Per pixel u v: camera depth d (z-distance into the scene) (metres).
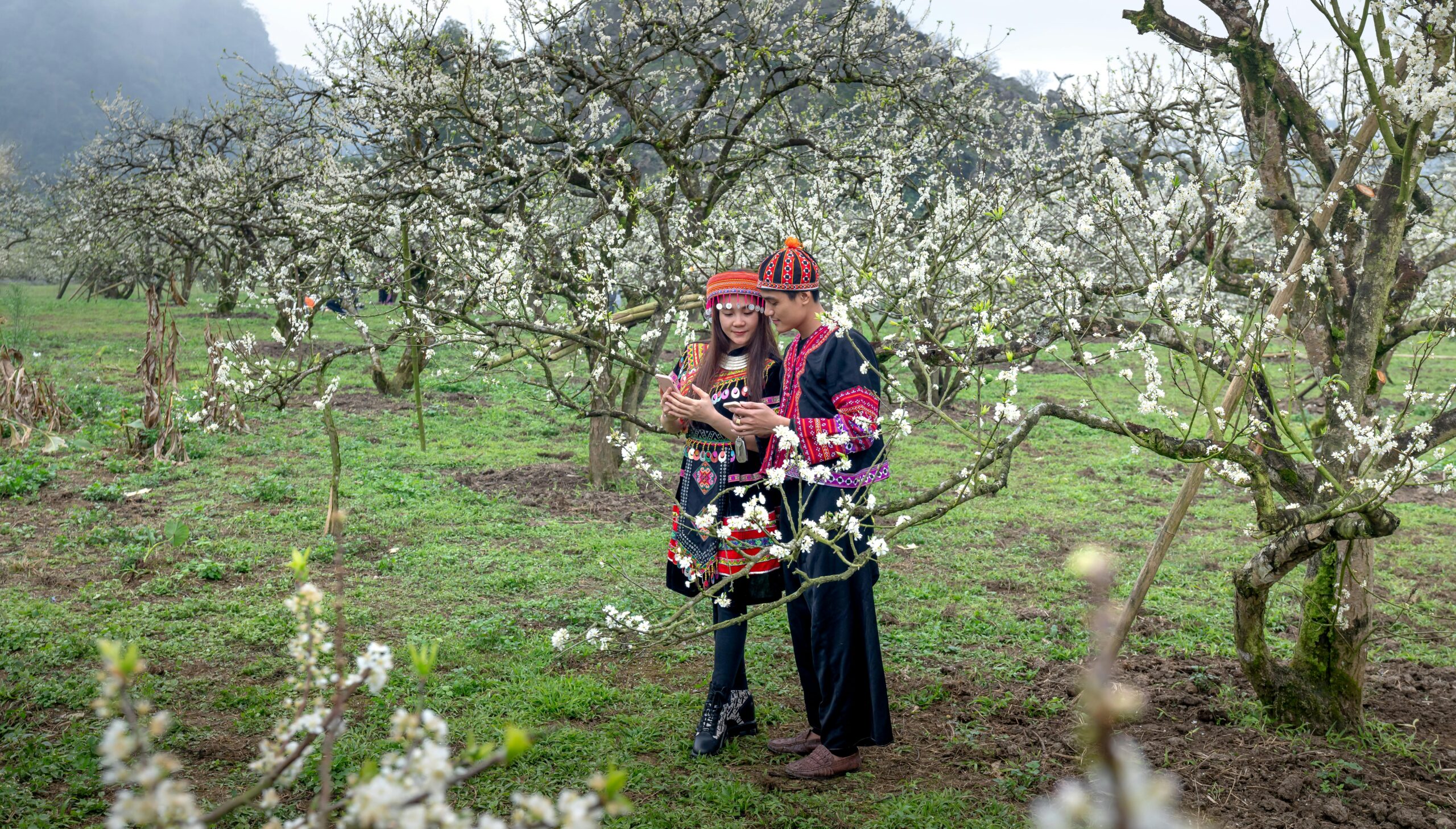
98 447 9.36
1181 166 6.23
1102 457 10.31
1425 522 7.89
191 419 7.32
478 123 7.41
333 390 5.34
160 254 21.23
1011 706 4.07
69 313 24.28
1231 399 3.46
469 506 7.69
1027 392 13.87
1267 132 4.04
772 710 4.00
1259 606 3.74
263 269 11.63
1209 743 3.65
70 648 4.53
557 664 4.55
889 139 8.67
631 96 8.24
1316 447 3.74
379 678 1.07
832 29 8.03
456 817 0.85
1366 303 3.58
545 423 11.60
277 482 7.82
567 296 7.04
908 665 4.60
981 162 9.04
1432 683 4.34
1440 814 3.10
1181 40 4.06
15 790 3.17
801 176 8.04
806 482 3.17
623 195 7.38
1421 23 3.22
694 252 6.71
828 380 3.29
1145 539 7.20
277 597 5.43
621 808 0.81
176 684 4.18
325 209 6.78
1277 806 3.16
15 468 8.08
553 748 3.57
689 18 8.19
